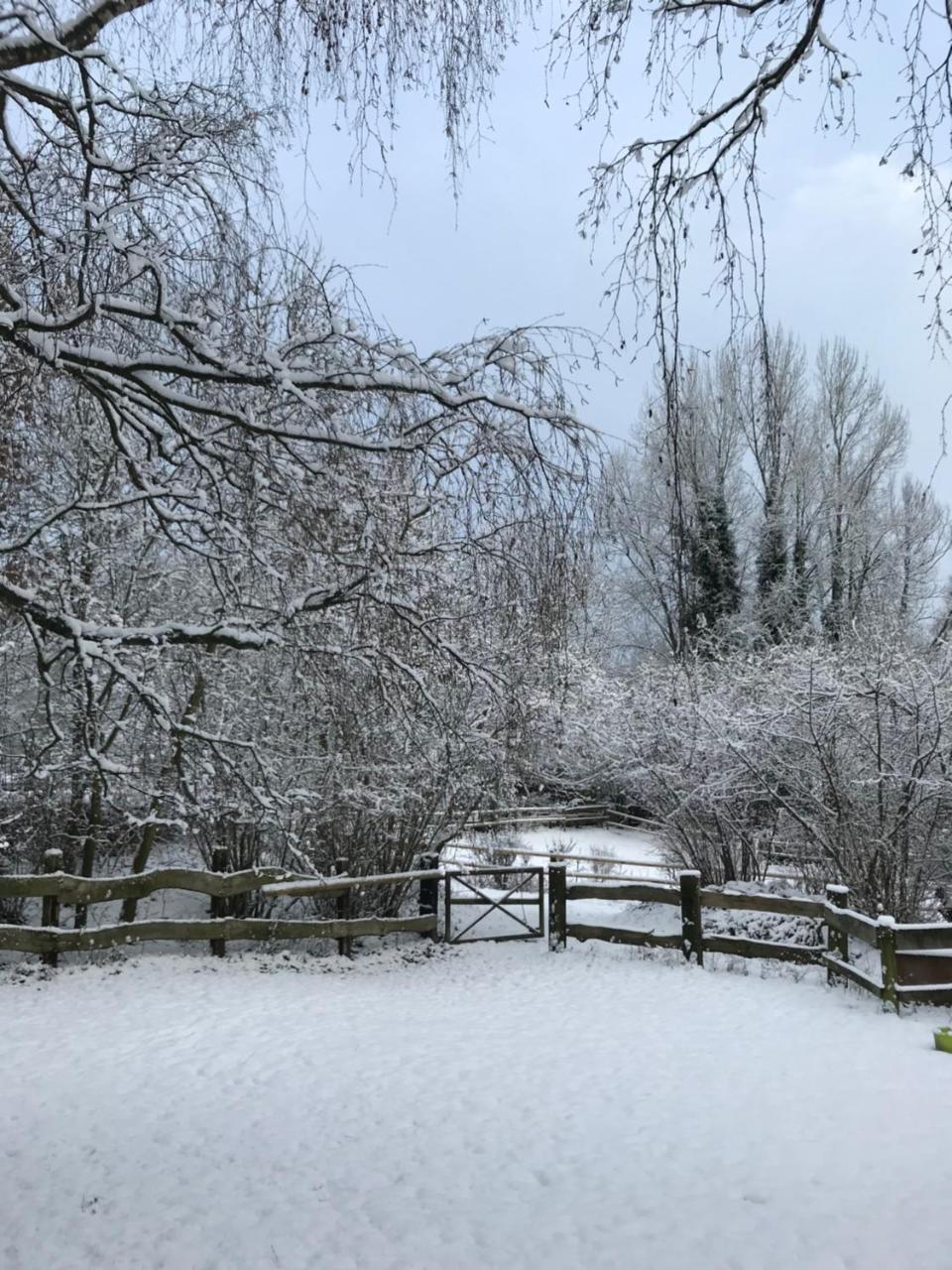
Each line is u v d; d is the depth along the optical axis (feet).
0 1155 16.01
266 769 22.81
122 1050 21.88
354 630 19.86
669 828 44.57
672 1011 25.85
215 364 14.84
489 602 19.40
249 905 35.81
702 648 52.16
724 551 63.72
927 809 35.68
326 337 15.89
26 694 34.22
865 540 62.80
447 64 15.29
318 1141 16.72
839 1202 13.99
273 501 17.26
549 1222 13.70
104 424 22.61
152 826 35.19
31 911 34.58
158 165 14.92
